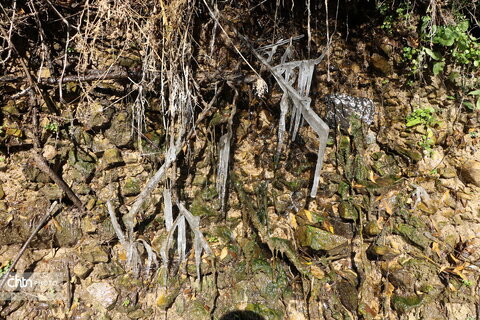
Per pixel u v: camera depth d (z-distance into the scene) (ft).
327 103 8.85
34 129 7.03
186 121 7.48
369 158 8.95
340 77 8.94
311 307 8.16
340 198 8.77
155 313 7.75
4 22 6.67
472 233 8.77
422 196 8.80
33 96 6.98
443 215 8.81
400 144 8.95
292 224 8.68
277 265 8.39
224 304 8.04
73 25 7.22
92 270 7.59
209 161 8.27
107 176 7.69
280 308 8.18
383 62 8.85
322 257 8.55
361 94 8.96
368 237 8.70
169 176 7.75
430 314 8.29
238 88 8.29
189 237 8.13
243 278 8.23
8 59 6.92
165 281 7.77
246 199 8.52
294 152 8.74
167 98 7.74
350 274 8.52
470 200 8.79
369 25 8.88
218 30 8.10
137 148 7.77
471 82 8.69
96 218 7.54
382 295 8.48
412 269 8.49
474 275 8.59
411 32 8.61
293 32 8.64
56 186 7.35
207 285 8.04
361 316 8.23
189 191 8.25
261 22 8.49
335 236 8.40
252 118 8.64
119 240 7.73
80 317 7.45
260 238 8.49
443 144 8.89
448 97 8.80
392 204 8.80
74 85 7.25
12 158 7.16
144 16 7.07
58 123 7.21
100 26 7.11
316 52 8.82
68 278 7.45
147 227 7.96
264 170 8.69
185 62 7.30
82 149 7.48
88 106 7.26
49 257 7.48
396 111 8.94
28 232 7.27
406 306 8.23
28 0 6.75
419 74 8.73
